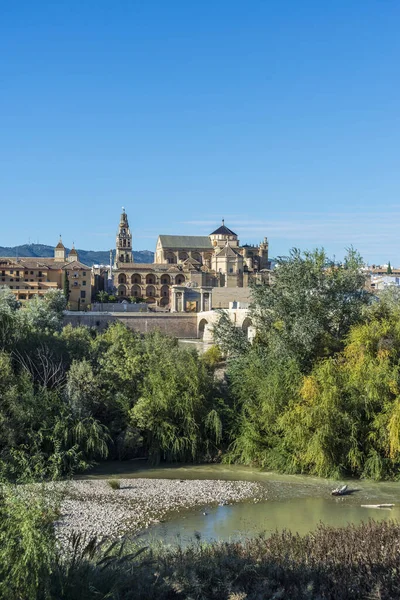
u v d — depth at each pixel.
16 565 19.22
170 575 22.67
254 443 55.66
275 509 42.53
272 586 23.34
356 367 55.34
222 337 69.38
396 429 50.22
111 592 20.70
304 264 65.31
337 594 23.55
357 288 65.81
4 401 52.34
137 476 51.81
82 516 40.09
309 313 62.16
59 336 74.50
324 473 51.66
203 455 57.38
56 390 57.78
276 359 60.66
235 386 61.22
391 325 60.22
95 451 55.06
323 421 52.19
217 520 39.78
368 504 43.84
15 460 36.06
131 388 60.50
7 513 20.53
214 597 22.33
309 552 26.72
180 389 59.03
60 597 20.41
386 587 24.16
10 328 66.31
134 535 36.09
